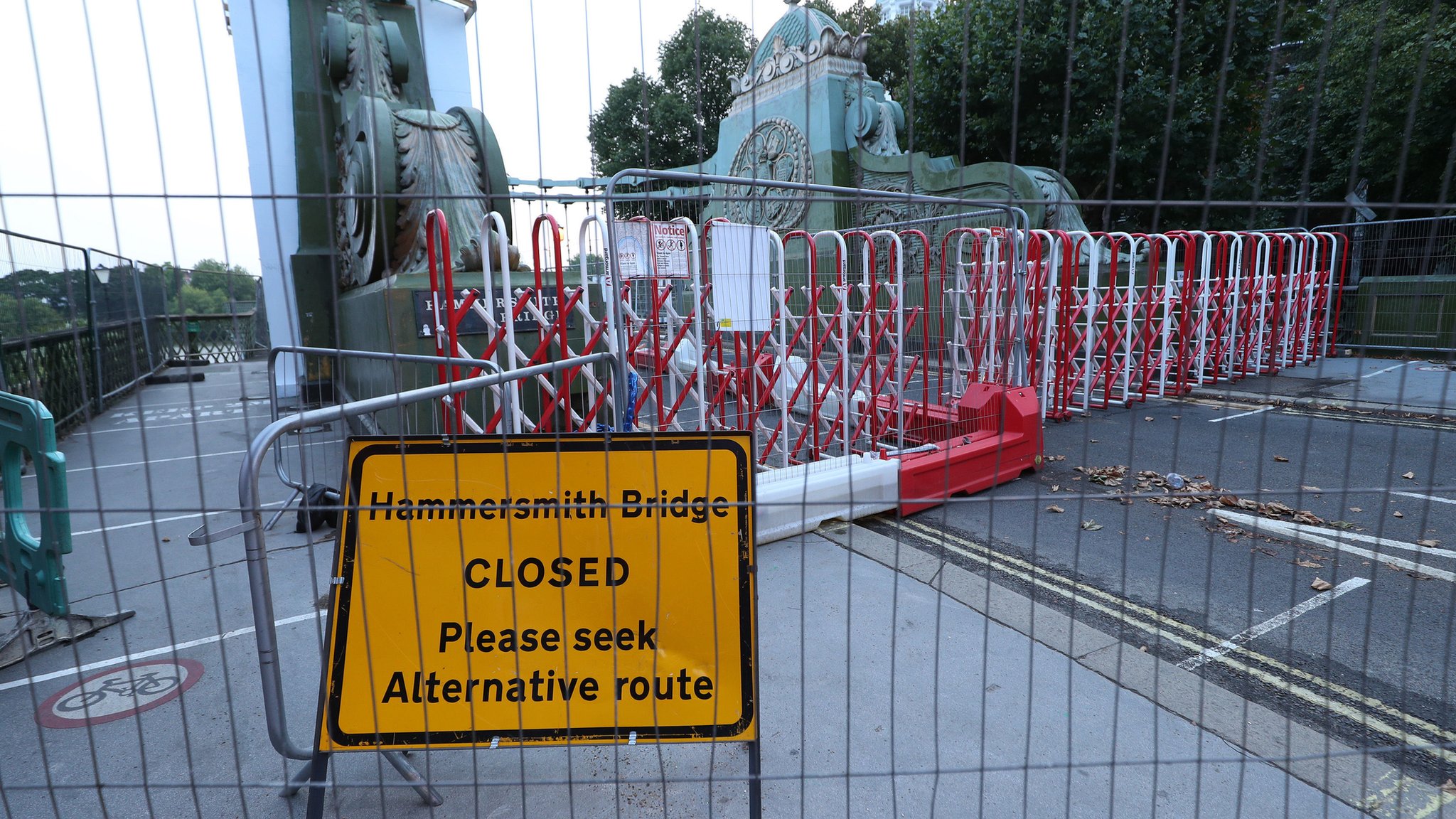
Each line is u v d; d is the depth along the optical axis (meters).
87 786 1.92
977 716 2.70
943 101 15.36
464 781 2.41
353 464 2.09
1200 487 5.49
